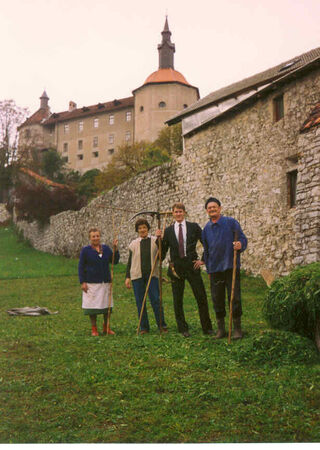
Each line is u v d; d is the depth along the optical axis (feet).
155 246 23.11
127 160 155.43
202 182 53.42
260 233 43.75
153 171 63.10
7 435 10.66
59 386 14.02
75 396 13.07
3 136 166.40
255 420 10.93
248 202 45.83
